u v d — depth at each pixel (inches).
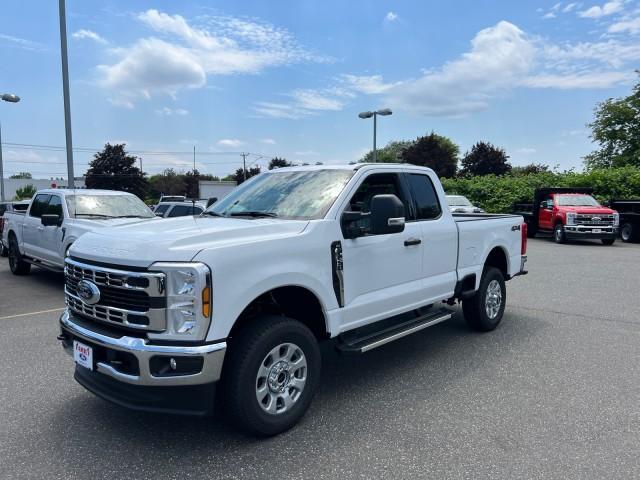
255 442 143.8
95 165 2642.7
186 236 136.5
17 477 126.4
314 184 183.8
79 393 181.0
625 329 261.9
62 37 597.9
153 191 3203.7
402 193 201.8
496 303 262.5
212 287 128.9
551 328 265.0
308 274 153.9
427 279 208.4
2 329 269.4
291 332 147.9
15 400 174.7
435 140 2620.6
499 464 130.6
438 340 244.4
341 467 130.2
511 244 272.2
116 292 136.4
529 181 1076.5
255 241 142.1
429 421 156.3
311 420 157.6
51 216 368.5
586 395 175.3
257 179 208.2
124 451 139.3
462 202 896.9
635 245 745.6
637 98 1626.5
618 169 957.8
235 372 137.3
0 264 544.4
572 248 697.0
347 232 169.3
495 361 212.7
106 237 148.1
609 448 138.5
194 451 138.9
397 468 129.3
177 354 126.5
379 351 228.5
